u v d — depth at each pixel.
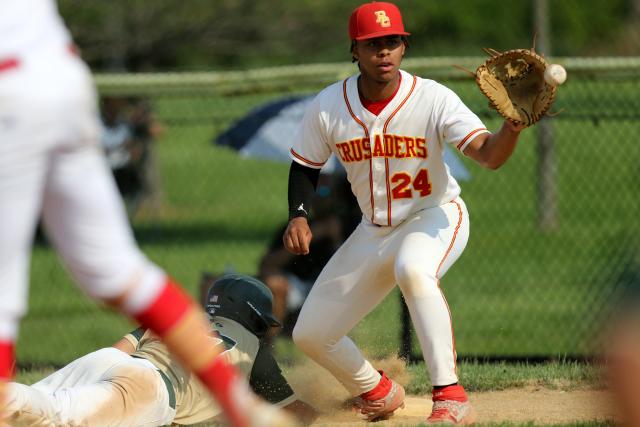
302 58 57.53
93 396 14.87
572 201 48.59
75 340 34.34
